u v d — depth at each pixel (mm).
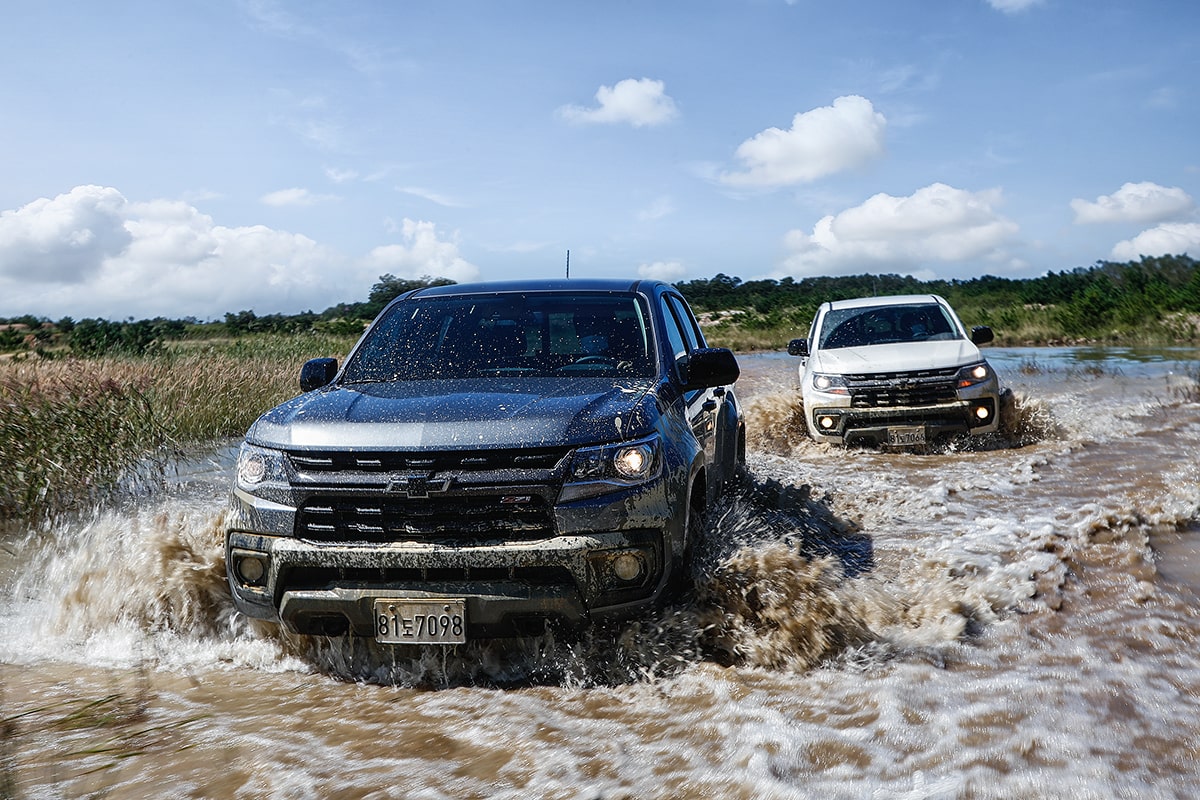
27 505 6730
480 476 3475
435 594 3457
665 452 3754
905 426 9062
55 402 8023
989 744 2801
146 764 2807
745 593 3713
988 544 5309
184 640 4086
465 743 2965
